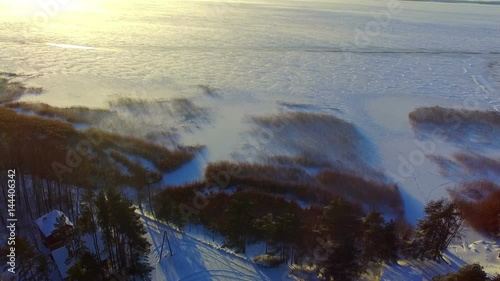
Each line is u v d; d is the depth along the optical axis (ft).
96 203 74.18
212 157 127.44
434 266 85.76
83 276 66.08
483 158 132.98
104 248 76.28
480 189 117.29
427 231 87.30
